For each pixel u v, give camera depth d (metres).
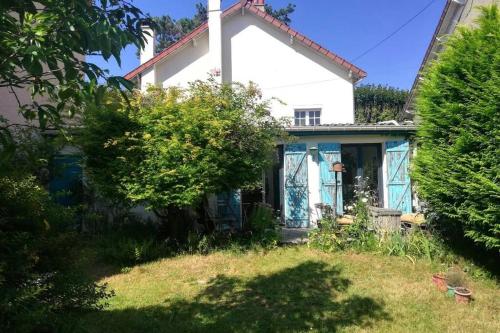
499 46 5.30
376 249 7.71
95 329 4.45
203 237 8.56
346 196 11.79
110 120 7.86
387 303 5.17
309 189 11.47
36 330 2.79
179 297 5.66
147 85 8.85
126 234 8.70
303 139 11.50
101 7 2.09
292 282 6.16
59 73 2.12
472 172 5.46
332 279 6.23
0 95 8.16
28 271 2.71
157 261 7.78
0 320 2.43
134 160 7.80
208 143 7.91
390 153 11.48
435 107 6.45
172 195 7.75
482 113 5.32
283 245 8.73
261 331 4.42
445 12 11.52
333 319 4.71
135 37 2.20
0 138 2.56
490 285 5.82
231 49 15.14
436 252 7.19
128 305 5.34
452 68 6.14
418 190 7.16
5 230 2.76
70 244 3.19
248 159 8.45
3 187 2.78
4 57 2.01
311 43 14.98
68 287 3.12
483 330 4.37
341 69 15.26
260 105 9.09
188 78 15.19
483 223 5.52
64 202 9.61
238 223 10.33
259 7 16.16
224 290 5.93
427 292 5.54
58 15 1.98
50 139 4.89
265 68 15.14
